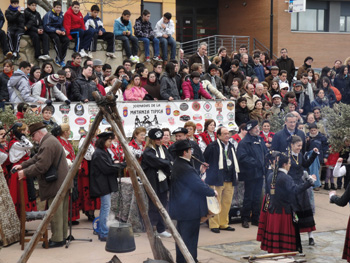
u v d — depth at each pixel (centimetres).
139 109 1139
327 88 1520
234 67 1450
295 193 771
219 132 976
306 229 870
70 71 1125
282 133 1014
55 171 817
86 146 608
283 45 2781
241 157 986
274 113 1236
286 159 782
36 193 988
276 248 781
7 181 899
